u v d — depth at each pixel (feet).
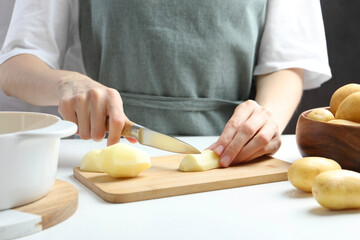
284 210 1.70
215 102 3.68
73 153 2.73
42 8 3.62
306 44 3.94
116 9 3.51
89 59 3.82
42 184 1.57
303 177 1.87
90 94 2.43
